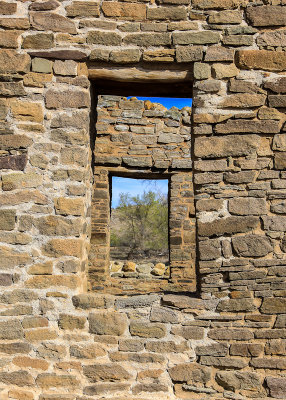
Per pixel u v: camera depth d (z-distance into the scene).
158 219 15.37
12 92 3.38
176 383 3.11
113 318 3.17
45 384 3.12
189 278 7.08
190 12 3.41
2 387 3.12
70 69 3.42
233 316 3.13
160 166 7.12
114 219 17.00
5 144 3.35
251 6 3.38
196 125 3.34
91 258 6.89
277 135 3.28
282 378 3.04
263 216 3.21
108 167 7.10
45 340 3.17
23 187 3.32
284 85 3.31
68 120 3.38
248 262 3.18
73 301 3.20
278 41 3.35
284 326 3.09
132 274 7.82
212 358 3.10
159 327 3.15
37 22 3.44
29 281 3.22
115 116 7.22
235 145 3.29
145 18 3.44
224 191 3.27
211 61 3.36
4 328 3.18
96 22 3.44
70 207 3.30
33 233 3.27
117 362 3.13
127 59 3.39
